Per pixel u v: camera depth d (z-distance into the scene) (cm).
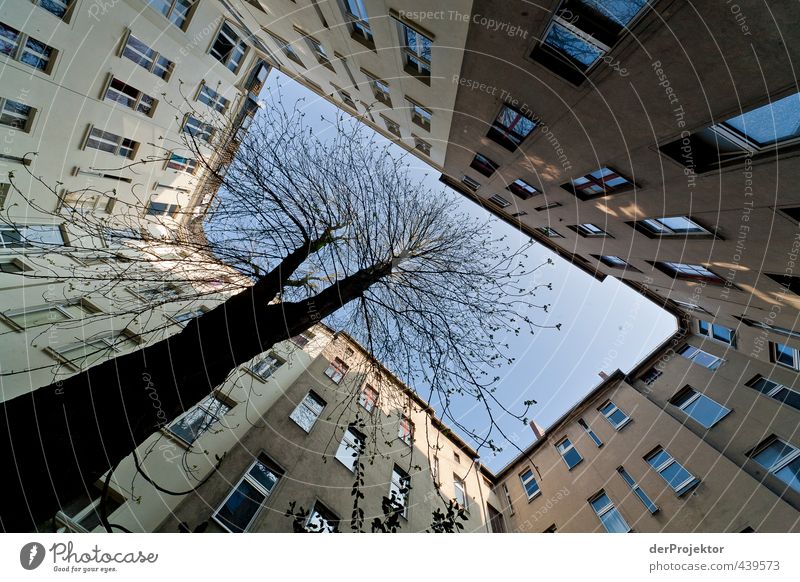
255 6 1240
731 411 1181
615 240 1095
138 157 1570
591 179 846
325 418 1032
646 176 676
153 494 659
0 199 1119
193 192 1861
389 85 1055
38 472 399
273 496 755
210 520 663
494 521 1516
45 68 1130
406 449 1217
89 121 1312
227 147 709
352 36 923
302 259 670
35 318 851
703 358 1450
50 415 430
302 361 1204
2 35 1009
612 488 1301
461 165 1375
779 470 957
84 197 1421
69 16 1105
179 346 534
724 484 1013
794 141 432
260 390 995
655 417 1372
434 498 1170
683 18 371
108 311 981
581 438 1625
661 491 1145
